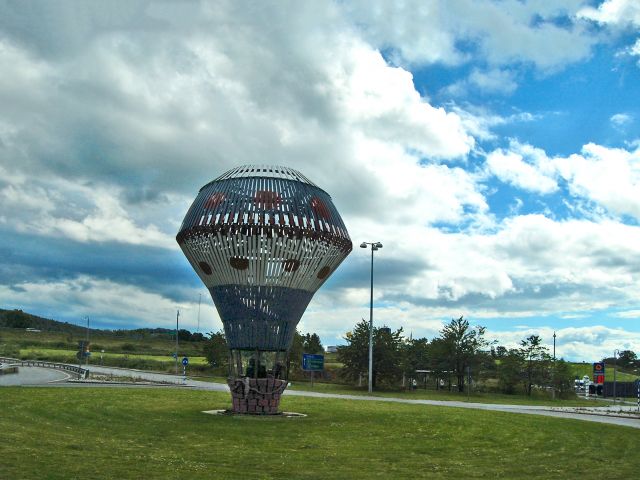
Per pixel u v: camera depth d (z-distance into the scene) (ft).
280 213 96.17
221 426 84.89
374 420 98.17
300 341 286.25
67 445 60.80
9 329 584.40
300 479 50.75
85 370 236.43
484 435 84.99
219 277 98.63
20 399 103.30
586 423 106.83
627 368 526.98
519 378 277.85
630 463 65.77
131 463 53.36
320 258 99.71
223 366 298.56
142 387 165.48
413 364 292.40
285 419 95.14
